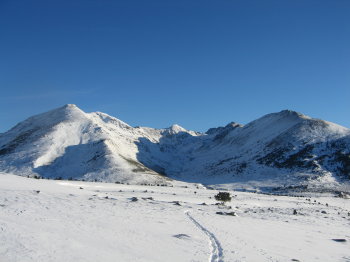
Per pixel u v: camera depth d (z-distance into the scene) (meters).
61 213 23.08
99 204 32.41
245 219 33.28
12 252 12.25
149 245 16.41
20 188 43.16
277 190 142.12
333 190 134.50
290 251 19.38
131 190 75.50
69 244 14.41
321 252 20.41
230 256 16.02
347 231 33.38
